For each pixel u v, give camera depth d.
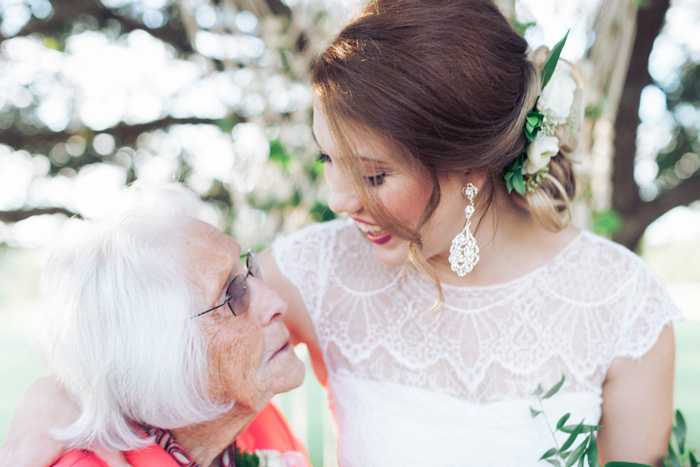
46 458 1.31
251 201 3.08
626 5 3.04
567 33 1.59
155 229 1.44
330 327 1.91
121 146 5.10
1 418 7.04
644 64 4.46
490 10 1.55
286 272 1.97
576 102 1.78
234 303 1.46
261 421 1.88
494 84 1.45
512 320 1.79
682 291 16.94
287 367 1.59
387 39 1.40
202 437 1.54
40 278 1.48
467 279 1.81
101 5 4.70
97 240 1.43
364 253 1.95
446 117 1.39
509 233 1.80
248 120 3.27
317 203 2.97
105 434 1.37
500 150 1.50
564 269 1.82
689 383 7.66
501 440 1.70
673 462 1.75
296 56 3.00
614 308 1.78
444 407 1.74
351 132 1.39
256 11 3.05
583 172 3.26
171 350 1.37
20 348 12.43
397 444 1.74
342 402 1.87
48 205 5.03
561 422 1.61
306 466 1.81
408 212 1.49
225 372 1.47
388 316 1.86
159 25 4.79
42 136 4.88
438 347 1.81
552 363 1.77
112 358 1.35
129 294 1.36
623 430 1.80
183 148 4.97
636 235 4.98
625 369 1.76
